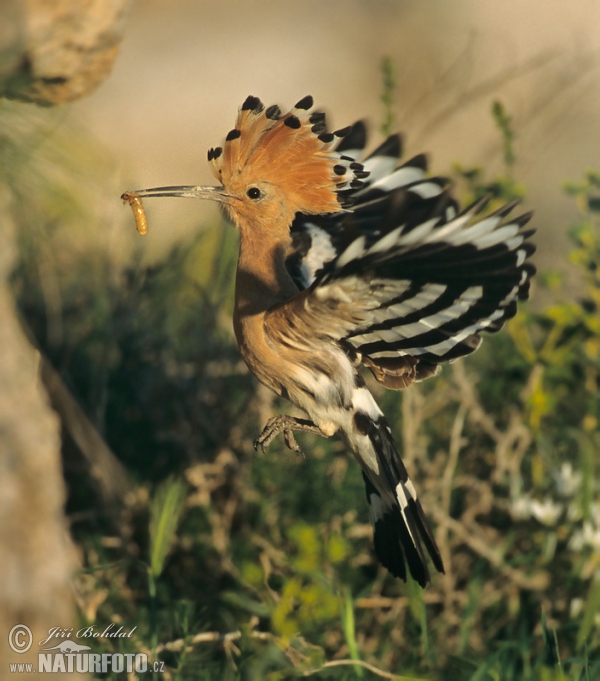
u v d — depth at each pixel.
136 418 10.34
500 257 6.87
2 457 4.95
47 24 6.17
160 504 7.80
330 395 7.94
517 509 9.43
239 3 24.52
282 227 8.30
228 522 9.40
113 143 17.28
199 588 9.14
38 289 10.63
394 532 8.24
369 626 8.84
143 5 23.70
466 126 19.06
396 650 8.66
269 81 22.66
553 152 17.59
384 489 8.13
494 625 9.01
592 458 9.74
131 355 10.54
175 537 9.32
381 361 8.01
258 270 8.23
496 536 9.66
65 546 5.27
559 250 15.17
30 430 5.12
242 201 8.28
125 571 8.95
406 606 8.83
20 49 6.06
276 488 9.54
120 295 10.46
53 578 5.08
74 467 9.71
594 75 18.53
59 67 6.42
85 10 6.32
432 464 9.71
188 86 21.73
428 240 6.62
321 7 24.70
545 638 7.56
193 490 9.63
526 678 7.74
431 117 15.55
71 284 11.09
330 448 9.80
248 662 7.89
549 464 9.77
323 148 8.36
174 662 8.15
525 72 14.55
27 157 6.51
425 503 9.38
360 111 22.39
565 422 10.70
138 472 9.94
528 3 23.41
